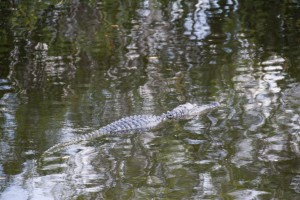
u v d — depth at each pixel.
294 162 11.76
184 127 14.00
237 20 24.73
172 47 21.03
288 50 20.12
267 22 24.25
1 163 12.10
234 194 10.51
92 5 28.17
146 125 14.02
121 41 22.06
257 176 11.22
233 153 12.33
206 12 26.33
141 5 28.02
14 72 18.70
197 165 11.81
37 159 12.30
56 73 18.44
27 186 11.10
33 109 15.20
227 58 19.44
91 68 18.89
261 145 12.65
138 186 10.96
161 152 12.58
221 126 13.87
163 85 16.94
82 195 10.66
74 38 22.73
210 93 16.11
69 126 13.99
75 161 12.21
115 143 13.17
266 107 14.87
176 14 26.11
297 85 16.41
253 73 17.72
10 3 28.77
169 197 10.45
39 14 26.67
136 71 18.39
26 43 22.20
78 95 16.27
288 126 13.59
